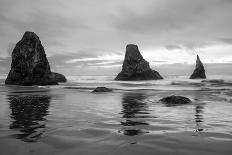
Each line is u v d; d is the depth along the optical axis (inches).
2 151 277.0
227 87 1503.4
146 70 2549.2
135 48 2605.8
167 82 2041.1
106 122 443.8
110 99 861.2
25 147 290.8
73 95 1010.7
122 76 2581.2
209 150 282.5
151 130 380.5
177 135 348.2
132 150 281.4
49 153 270.5
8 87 1544.0
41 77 1803.6
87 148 287.4
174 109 614.5
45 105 686.5
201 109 612.7
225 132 366.9
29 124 422.0
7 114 526.9
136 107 652.1
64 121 451.2
